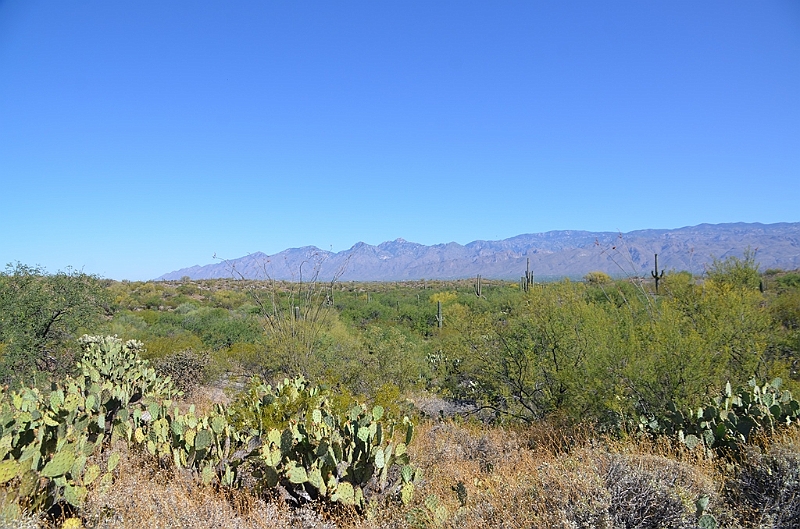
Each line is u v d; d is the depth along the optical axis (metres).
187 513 4.48
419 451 7.28
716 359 8.66
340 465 5.42
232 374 14.59
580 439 8.14
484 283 66.44
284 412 7.10
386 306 36.12
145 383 11.27
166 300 42.00
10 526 3.77
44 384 12.70
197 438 5.67
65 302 14.03
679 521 4.25
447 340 12.87
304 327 13.31
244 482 5.57
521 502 4.68
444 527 4.74
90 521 4.38
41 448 4.88
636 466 4.85
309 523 4.77
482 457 7.82
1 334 12.69
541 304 11.51
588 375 8.96
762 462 5.02
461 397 12.56
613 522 4.25
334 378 11.53
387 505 5.37
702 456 6.02
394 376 12.59
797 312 12.74
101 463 5.74
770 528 4.28
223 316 28.67
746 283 13.50
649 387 8.35
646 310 11.12
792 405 6.84
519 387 11.05
